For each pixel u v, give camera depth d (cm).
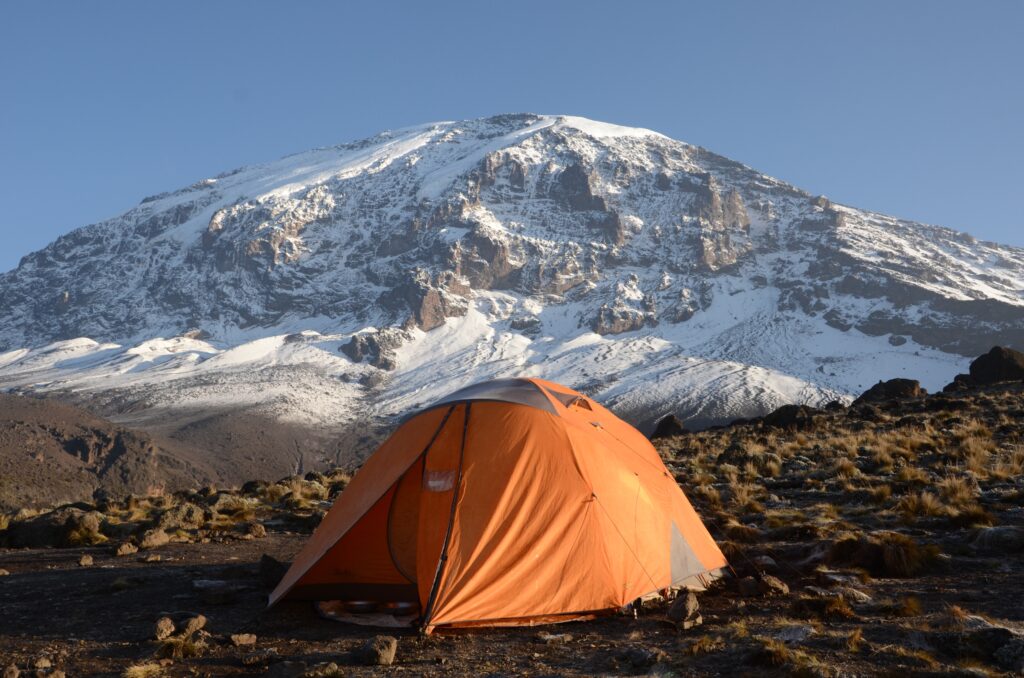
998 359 4659
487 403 1148
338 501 1195
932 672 719
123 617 1065
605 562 1044
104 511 2139
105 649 924
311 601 1112
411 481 1105
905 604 948
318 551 1119
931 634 816
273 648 916
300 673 797
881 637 845
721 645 852
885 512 1588
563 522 1049
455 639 934
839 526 1481
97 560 1517
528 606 986
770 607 1023
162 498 2448
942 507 1539
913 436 2550
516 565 1006
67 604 1147
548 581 1009
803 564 1252
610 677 767
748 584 1116
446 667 825
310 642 937
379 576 1088
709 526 1548
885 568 1172
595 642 906
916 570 1157
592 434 1170
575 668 806
